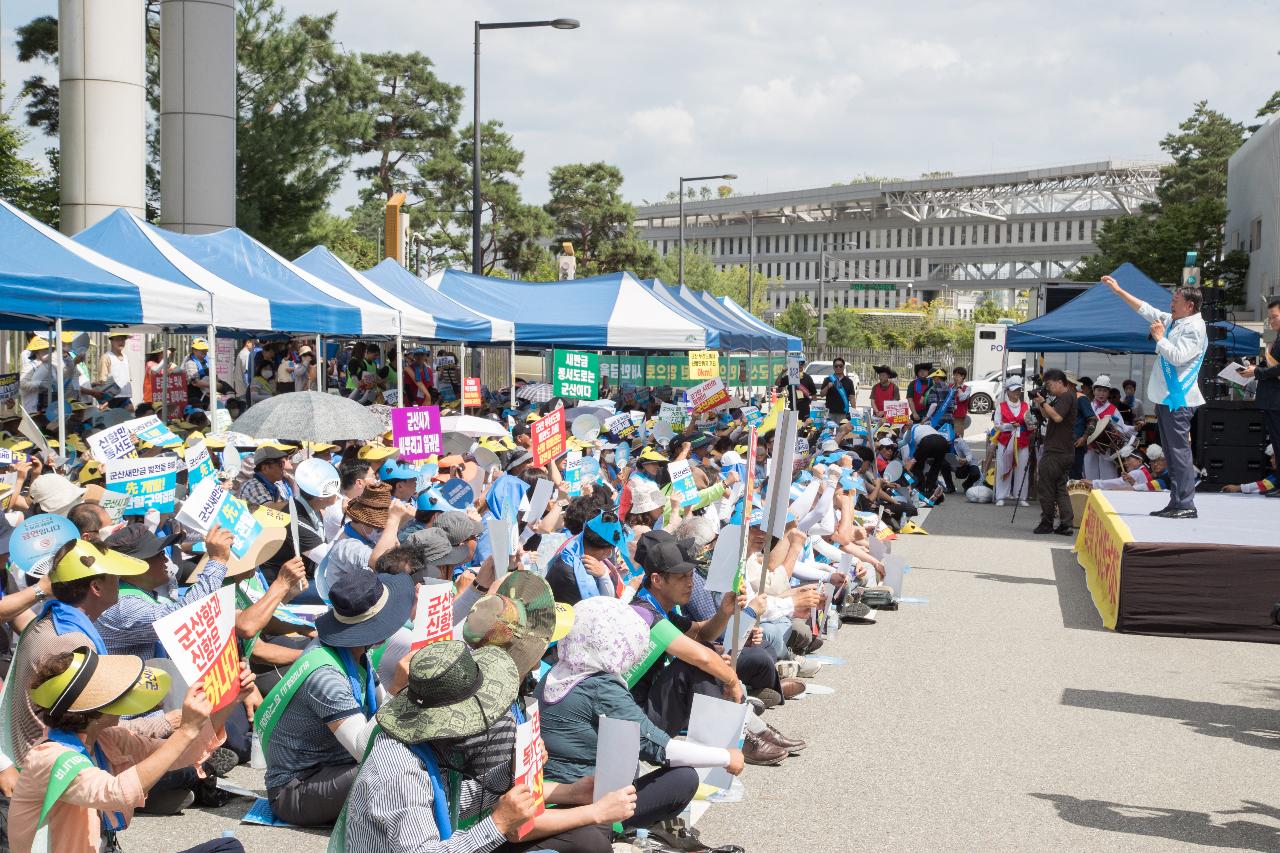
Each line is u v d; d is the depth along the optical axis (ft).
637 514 28.12
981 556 47.39
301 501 24.98
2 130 106.42
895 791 20.38
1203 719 25.09
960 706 25.93
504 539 21.34
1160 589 32.94
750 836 18.19
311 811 17.22
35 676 11.36
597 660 16.14
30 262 36.19
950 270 429.38
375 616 16.49
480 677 12.37
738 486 39.09
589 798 15.25
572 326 65.26
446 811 11.98
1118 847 17.97
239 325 41.50
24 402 50.75
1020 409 64.90
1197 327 36.40
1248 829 18.80
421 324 53.78
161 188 78.18
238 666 13.10
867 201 439.63
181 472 29.04
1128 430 60.13
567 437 43.11
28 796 11.30
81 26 70.59
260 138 113.09
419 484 27.32
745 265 490.90
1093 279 176.24
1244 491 45.78
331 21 181.78
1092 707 25.91
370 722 16.67
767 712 25.32
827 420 67.51
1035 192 396.37
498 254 234.17
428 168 213.25
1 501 25.73
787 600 25.16
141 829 17.52
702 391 54.13
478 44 83.51
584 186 256.32
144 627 17.26
